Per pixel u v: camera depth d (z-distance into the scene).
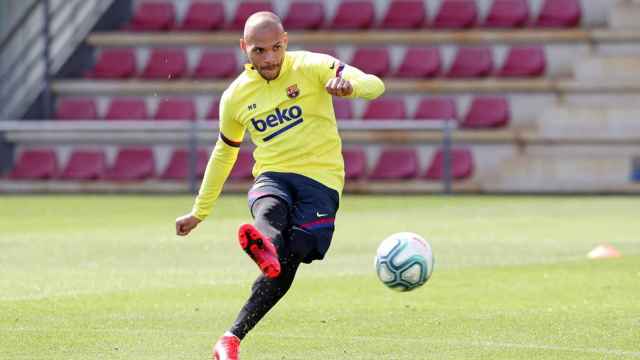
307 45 103.12
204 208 23.64
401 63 101.62
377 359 23.75
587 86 96.56
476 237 54.59
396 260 25.34
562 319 29.14
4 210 75.06
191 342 25.97
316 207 22.14
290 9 106.00
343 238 54.41
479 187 93.62
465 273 39.94
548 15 102.19
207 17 106.88
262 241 19.42
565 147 94.69
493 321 28.86
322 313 30.27
